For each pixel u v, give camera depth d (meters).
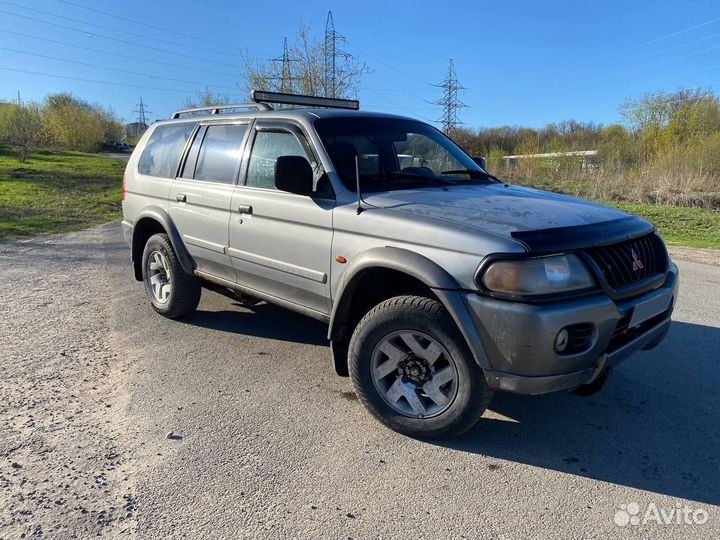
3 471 2.96
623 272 3.14
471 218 3.15
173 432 3.38
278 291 4.20
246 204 4.28
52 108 66.00
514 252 2.82
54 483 2.86
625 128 34.69
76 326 5.36
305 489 2.85
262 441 3.30
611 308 2.98
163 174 5.45
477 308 2.90
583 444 3.33
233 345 4.88
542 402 3.87
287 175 3.60
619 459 3.17
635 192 20.20
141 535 2.50
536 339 2.79
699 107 31.27
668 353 4.79
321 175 3.84
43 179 26.42
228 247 4.53
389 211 3.38
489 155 32.06
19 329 5.25
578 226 3.12
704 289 7.20
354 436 3.38
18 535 2.48
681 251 10.47
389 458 3.15
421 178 4.14
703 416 3.68
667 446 3.31
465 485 2.91
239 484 2.88
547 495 2.83
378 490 2.85
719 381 4.22
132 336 5.09
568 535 2.54
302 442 3.30
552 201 3.69
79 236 11.51
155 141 5.79
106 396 3.87
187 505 2.71
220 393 3.93
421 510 2.70
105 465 3.03
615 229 3.27
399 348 3.35
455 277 2.97
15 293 6.58
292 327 5.38
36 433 3.35
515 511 2.71
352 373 3.49
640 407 3.80
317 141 3.96
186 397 3.87
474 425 3.54
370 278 3.55
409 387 3.34
